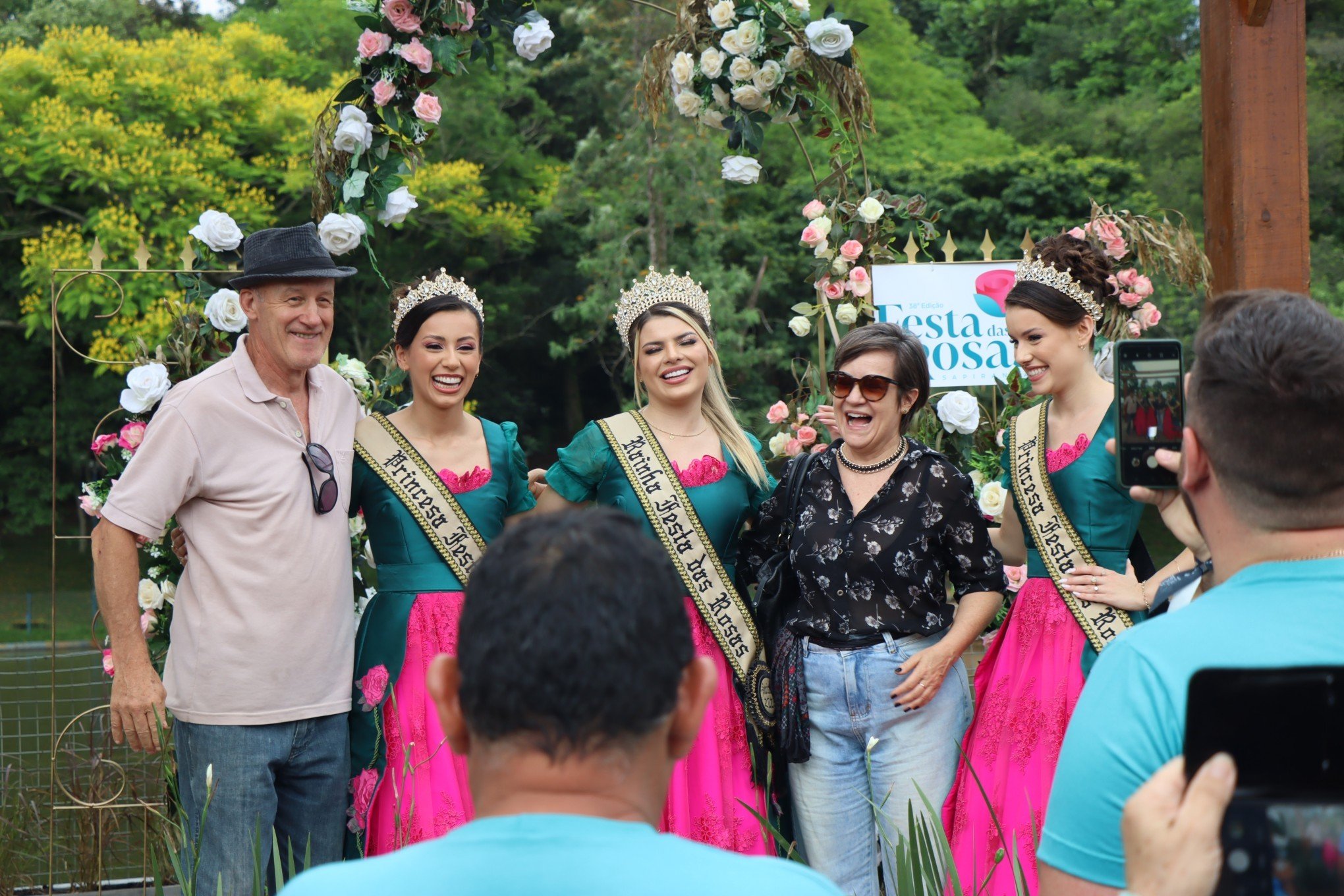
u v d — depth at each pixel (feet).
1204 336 4.17
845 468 10.26
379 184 12.41
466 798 9.93
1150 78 63.05
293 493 9.59
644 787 3.30
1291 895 3.38
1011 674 10.01
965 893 9.67
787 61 13.55
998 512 12.25
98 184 49.80
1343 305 51.21
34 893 12.87
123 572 9.36
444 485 10.46
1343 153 54.60
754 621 10.59
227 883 9.20
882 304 14.26
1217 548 4.17
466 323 10.52
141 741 9.39
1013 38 69.26
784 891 3.04
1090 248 10.11
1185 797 3.45
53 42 52.11
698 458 10.85
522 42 12.69
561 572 3.29
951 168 59.06
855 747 9.99
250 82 53.67
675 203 53.11
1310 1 58.29
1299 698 3.46
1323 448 3.87
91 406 58.59
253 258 9.64
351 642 9.95
